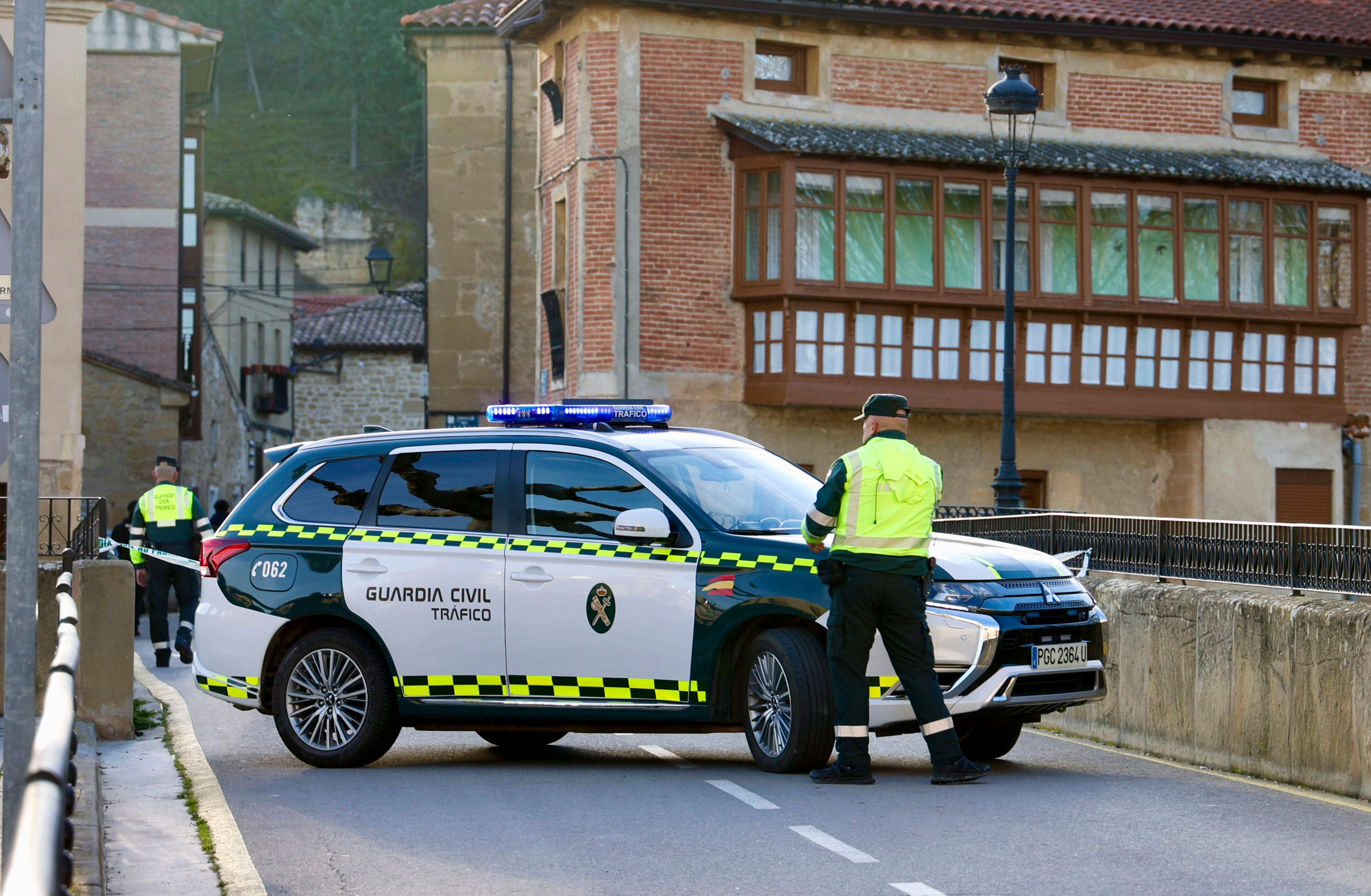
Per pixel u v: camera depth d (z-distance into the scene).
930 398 29.62
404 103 118.81
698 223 29.11
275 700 11.03
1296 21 32.81
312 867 7.61
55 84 25.67
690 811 8.90
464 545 10.77
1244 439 31.69
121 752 11.46
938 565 10.01
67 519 14.66
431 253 37.34
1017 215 30.16
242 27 124.94
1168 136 32.03
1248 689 10.73
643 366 28.78
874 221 29.16
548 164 31.52
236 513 11.59
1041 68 31.66
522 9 30.56
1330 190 31.72
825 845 7.94
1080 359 30.62
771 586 9.96
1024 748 12.08
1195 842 8.05
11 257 6.32
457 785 10.01
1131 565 13.44
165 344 42.03
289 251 60.16
